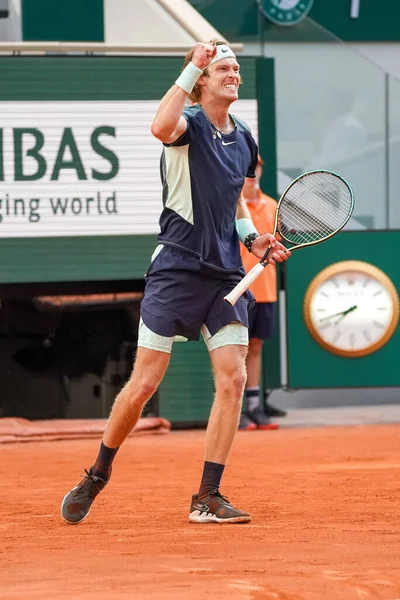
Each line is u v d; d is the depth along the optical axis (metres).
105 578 11.05
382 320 34.97
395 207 35.62
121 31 33.34
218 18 35.34
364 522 14.97
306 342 34.78
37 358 33.09
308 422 34.84
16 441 30.36
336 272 34.78
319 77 35.56
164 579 10.89
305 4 35.59
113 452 15.25
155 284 14.83
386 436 29.62
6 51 32.12
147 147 32.28
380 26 43.53
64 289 33.09
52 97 31.97
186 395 32.69
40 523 15.58
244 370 15.07
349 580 10.62
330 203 16.38
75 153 32.06
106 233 32.16
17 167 31.89
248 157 15.09
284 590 10.22
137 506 17.27
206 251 14.61
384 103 35.66
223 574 11.09
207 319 14.91
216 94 14.59
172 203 14.70
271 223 31.38
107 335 33.34
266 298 31.41
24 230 31.92
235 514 14.97
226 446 15.19
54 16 33.34
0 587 10.77
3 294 32.84
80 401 33.22
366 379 35.06
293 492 18.58
